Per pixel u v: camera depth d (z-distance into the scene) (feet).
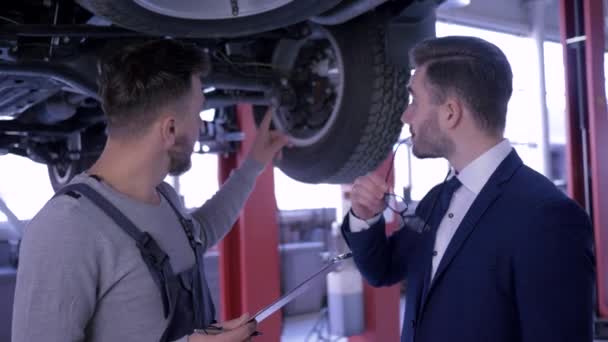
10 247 16.12
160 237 3.32
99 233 3.00
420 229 4.09
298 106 6.28
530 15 23.36
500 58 3.58
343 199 13.52
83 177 3.23
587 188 13.19
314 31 5.96
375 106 5.43
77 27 5.11
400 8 5.41
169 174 3.62
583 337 2.98
